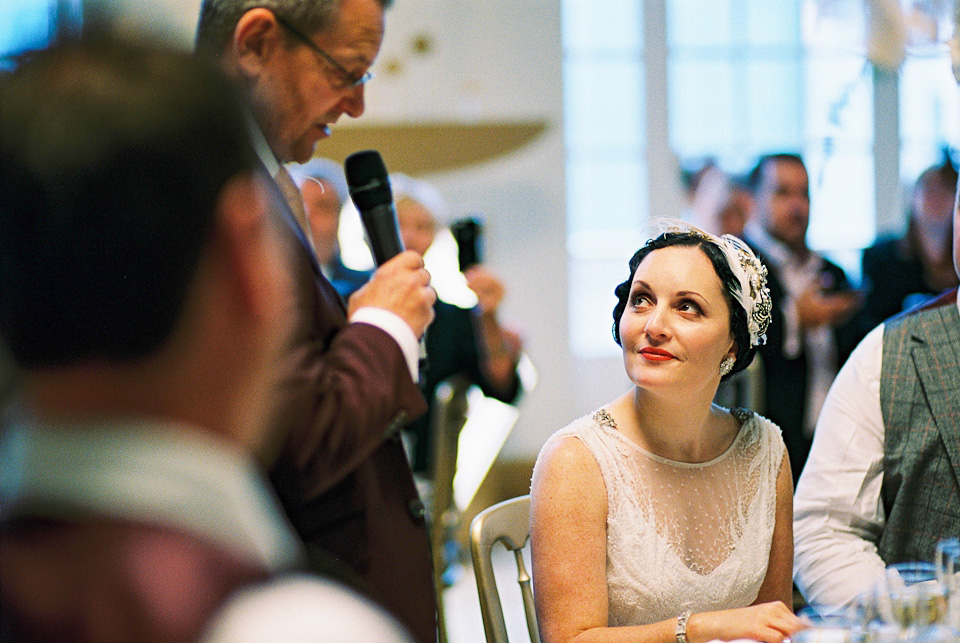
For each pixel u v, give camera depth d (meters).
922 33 2.59
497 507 2.03
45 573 0.43
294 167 3.89
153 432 0.47
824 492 2.14
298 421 1.37
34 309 0.48
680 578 1.85
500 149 6.03
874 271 4.69
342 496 1.50
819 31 2.69
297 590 0.45
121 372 0.48
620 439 1.91
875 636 1.52
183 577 0.44
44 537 0.44
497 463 6.33
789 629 1.60
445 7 6.55
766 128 6.90
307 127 1.63
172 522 0.45
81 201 0.48
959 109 6.37
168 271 0.48
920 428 2.08
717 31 6.89
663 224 1.96
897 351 2.15
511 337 4.04
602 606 1.79
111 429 0.47
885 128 6.73
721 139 6.90
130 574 0.43
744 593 1.92
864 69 3.11
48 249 0.48
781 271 3.80
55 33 0.53
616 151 6.86
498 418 4.07
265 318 0.52
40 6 0.68
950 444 2.05
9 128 0.48
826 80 6.86
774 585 2.02
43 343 0.48
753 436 2.04
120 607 0.43
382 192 1.78
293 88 1.57
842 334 3.73
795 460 3.65
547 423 6.68
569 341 6.72
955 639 1.50
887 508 2.14
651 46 6.84
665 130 6.86
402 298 1.59
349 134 5.94
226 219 0.50
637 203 6.89
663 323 1.83
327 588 0.46
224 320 0.50
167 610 0.43
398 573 1.54
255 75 1.55
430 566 1.63
